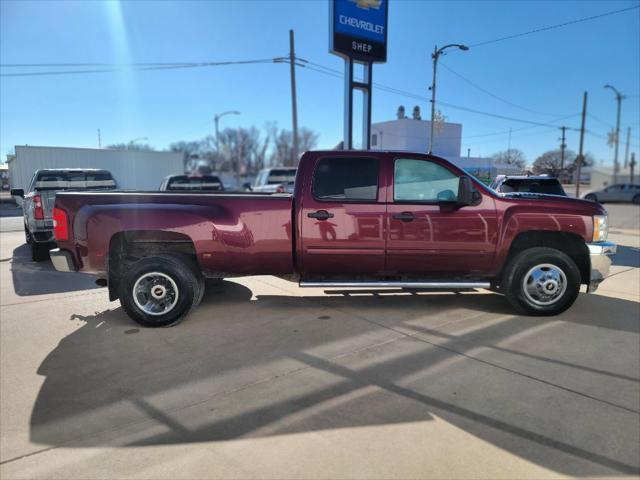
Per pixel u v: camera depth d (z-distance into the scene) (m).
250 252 5.04
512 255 5.36
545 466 2.56
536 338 4.58
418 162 5.10
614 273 7.85
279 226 5.02
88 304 6.04
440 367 3.89
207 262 5.01
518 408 3.20
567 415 3.11
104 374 3.82
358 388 3.51
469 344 4.42
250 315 5.41
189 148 100.00
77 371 3.89
